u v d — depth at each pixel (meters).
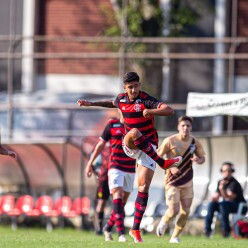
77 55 89.56
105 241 46.22
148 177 43.34
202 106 65.00
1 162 87.00
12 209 85.75
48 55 89.81
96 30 109.94
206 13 107.19
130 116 42.00
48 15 112.19
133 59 92.69
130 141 41.44
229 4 107.62
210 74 97.12
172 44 94.56
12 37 90.12
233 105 63.56
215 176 81.44
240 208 69.00
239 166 80.56
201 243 45.47
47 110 92.94
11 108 89.50
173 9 104.75
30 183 88.19
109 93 104.19
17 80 106.12
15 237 51.88
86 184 86.25
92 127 92.00
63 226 86.06
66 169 85.81
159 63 95.00
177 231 50.09
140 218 44.03
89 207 83.50
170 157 49.84
